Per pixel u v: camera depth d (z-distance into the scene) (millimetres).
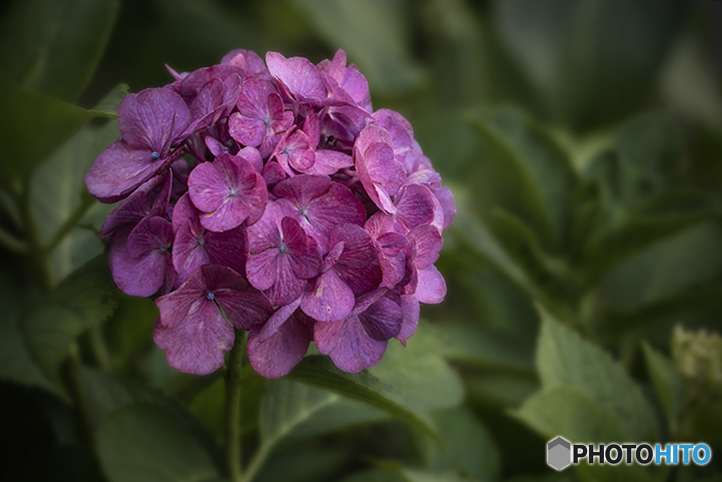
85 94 1198
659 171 1153
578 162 1442
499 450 967
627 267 1179
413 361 844
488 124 1017
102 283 713
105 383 853
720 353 845
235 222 677
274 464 921
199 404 822
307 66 722
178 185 706
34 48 850
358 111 715
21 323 730
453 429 930
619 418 865
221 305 687
